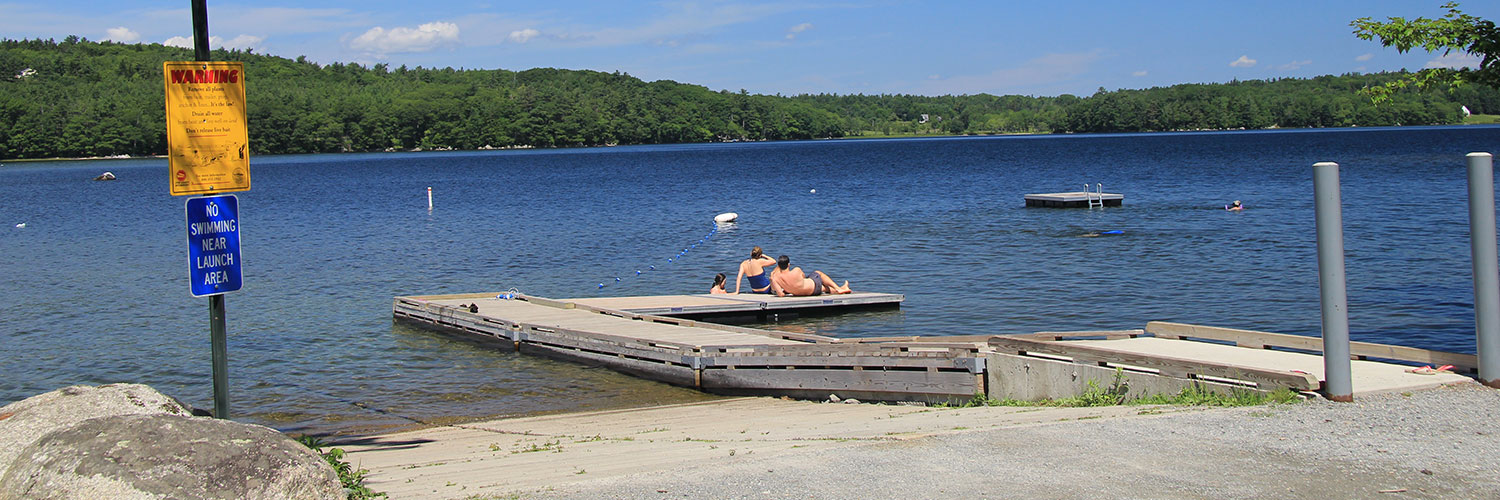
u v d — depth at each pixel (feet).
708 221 135.64
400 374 52.26
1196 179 194.08
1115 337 43.78
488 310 65.05
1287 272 75.92
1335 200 28.96
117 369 54.03
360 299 76.59
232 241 21.85
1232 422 27.35
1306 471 22.72
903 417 35.53
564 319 60.75
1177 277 75.66
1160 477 22.48
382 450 34.24
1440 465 22.91
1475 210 30.55
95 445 17.11
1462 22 38.78
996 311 65.72
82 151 570.05
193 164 21.03
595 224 133.90
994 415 32.83
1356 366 33.53
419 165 400.06
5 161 550.77
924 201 159.33
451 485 24.53
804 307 67.26
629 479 23.32
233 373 52.75
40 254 107.86
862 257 93.56
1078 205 139.85
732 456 26.02
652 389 48.73
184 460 16.88
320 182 270.67
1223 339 41.11
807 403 43.80
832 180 233.14
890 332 61.00
